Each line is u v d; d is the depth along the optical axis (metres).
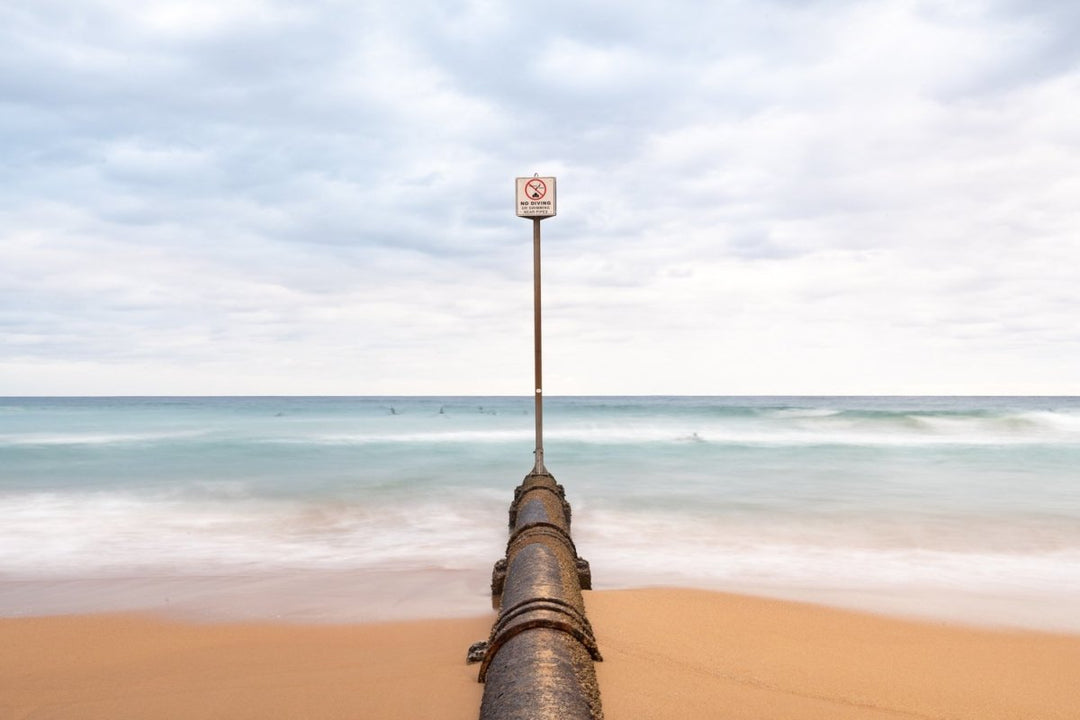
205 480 18.08
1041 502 14.66
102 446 25.53
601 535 11.67
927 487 16.69
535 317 10.83
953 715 4.88
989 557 10.17
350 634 6.76
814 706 4.92
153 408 69.81
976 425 31.52
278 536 11.90
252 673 5.77
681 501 14.80
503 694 3.62
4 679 5.76
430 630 6.80
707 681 5.28
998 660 5.96
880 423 32.84
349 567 9.73
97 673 5.87
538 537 7.00
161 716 4.96
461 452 24.06
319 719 4.79
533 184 10.76
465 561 10.05
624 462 21.39
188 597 8.22
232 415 51.66
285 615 7.46
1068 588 8.48
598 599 7.39
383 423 39.81
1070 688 5.38
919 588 8.47
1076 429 29.88
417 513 13.92
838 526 12.34
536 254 10.84
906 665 5.79
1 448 25.16
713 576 9.07
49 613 7.65
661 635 6.27
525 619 4.62
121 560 10.26
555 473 19.16
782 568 9.51
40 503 15.03
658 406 60.44
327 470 19.89
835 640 6.36
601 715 3.88
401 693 5.14
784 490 16.27
